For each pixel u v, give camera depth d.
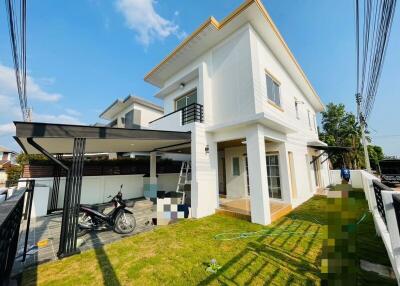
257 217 5.40
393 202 2.24
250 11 5.96
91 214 4.84
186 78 8.27
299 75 9.74
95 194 8.55
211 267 3.10
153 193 9.36
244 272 2.99
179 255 3.57
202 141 6.57
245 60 6.27
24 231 5.03
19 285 2.68
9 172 11.98
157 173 10.69
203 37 7.08
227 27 6.59
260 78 6.30
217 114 6.98
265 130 6.17
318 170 13.16
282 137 7.38
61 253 3.49
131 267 3.16
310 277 2.85
